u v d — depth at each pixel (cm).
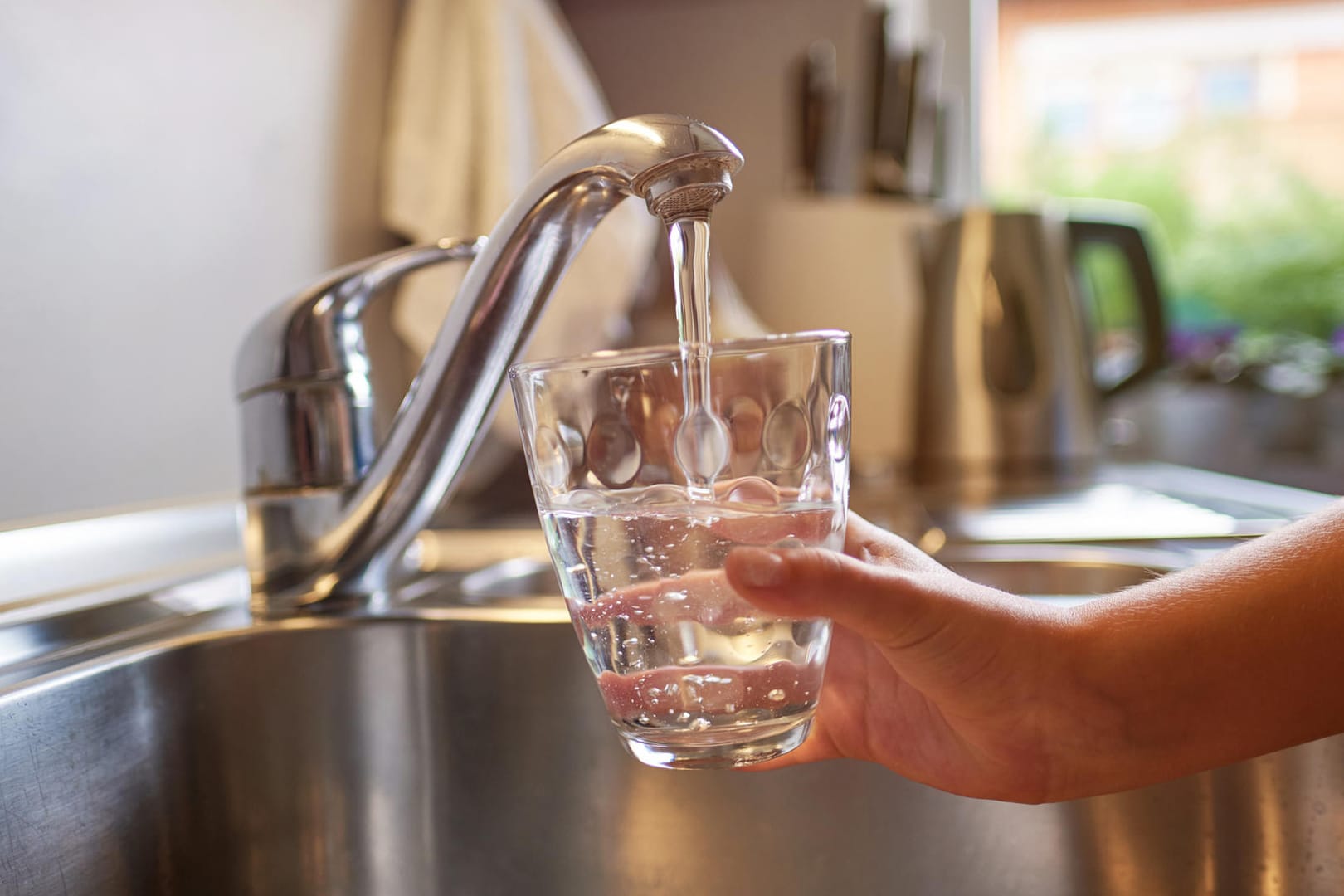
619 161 34
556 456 30
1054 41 186
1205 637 33
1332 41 177
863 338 136
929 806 46
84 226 60
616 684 31
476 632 51
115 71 62
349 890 49
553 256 43
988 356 116
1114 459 165
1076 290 121
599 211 41
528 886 50
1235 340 181
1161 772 34
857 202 137
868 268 136
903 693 37
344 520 52
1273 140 181
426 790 51
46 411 57
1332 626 33
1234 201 183
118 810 42
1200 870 43
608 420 30
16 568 52
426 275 89
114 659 42
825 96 136
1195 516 77
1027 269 117
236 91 74
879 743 38
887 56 138
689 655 30
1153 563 63
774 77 144
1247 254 182
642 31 146
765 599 27
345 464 53
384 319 95
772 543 29
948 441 118
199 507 65
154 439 66
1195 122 183
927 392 121
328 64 87
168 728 45
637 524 29
